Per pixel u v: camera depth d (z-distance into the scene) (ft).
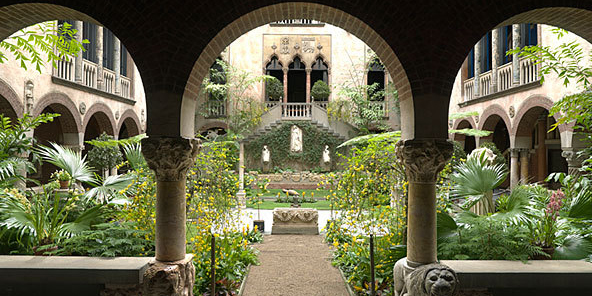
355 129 70.59
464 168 20.16
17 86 33.71
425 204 15.16
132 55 15.17
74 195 21.62
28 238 19.08
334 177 29.50
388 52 15.93
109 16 15.15
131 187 21.88
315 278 21.33
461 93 59.31
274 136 70.85
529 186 23.61
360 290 18.49
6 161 21.57
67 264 15.10
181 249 15.31
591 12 15.88
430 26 15.29
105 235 17.81
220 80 76.48
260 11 15.61
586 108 20.66
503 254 16.53
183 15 15.16
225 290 18.43
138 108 60.95
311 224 35.32
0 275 14.64
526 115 42.86
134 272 14.64
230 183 25.58
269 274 22.08
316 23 73.77
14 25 17.25
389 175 23.25
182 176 15.47
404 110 16.38
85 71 46.57
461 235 17.54
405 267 15.26
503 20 15.40
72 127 43.73
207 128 72.38
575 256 16.92
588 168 20.08
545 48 20.47
